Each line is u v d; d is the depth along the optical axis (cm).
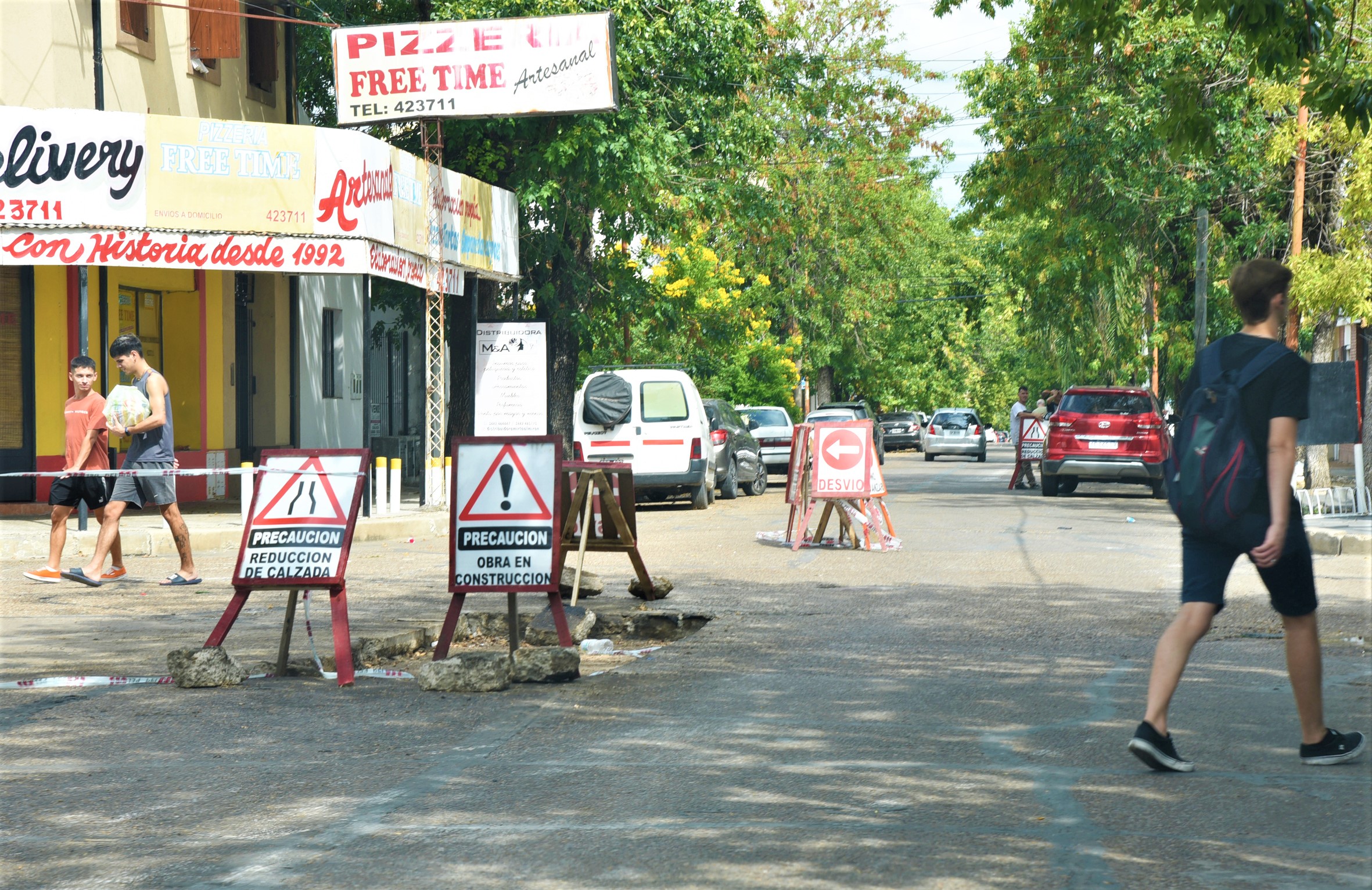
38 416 1897
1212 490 558
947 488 2831
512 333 2236
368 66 2272
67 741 653
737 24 2725
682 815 521
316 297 2708
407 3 2755
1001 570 1324
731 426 2633
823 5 4788
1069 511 2120
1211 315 3183
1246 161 2564
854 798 542
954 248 6650
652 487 2250
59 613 1072
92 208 1780
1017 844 482
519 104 2272
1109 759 601
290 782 577
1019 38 2945
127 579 1306
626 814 523
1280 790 548
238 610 819
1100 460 2420
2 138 1741
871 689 758
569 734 661
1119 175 2858
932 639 924
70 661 862
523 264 2861
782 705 720
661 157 2608
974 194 3106
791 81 3500
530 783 570
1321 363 1841
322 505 827
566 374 3023
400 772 592
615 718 695
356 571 1398
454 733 668
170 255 1822
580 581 1138
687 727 671
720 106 2817
